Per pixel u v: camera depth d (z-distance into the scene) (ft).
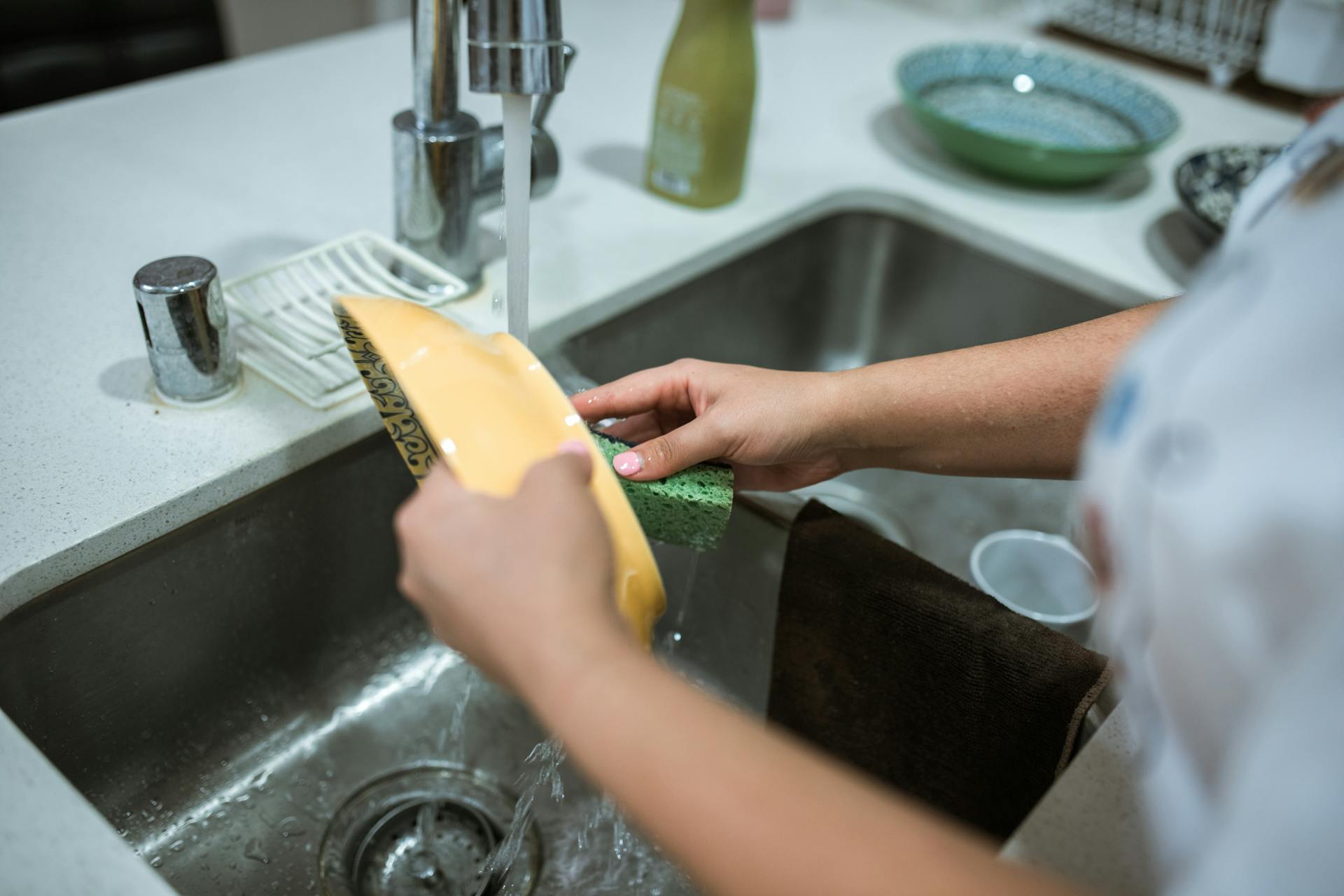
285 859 2.18
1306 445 0.79
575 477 1.19
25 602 1.72
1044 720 1.77
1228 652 0.84
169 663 2.08
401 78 3.41
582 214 2.83
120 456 1.91
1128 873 1.25
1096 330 1.82
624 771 0.97
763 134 3.37
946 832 0.93
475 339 1.46
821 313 3.42
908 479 3.13
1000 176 3.26
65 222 2.52
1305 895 0.74
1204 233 2.89
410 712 2.50
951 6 4.32
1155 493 0.90
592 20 3.96
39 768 1.37
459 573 1.08
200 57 4.41
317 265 2.39
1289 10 3.72
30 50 3.98
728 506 1.75
